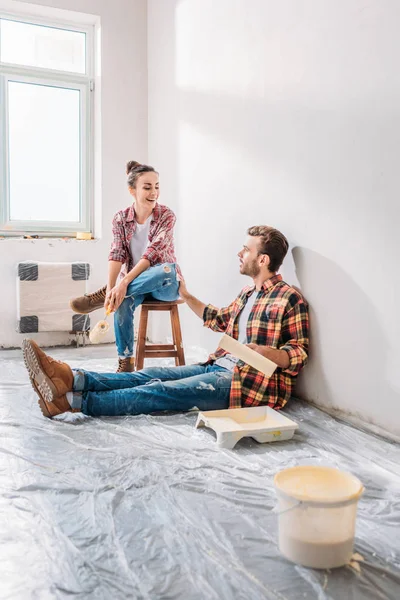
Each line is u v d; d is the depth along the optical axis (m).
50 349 3.63
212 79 3.03
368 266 2.04
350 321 2.13
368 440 1.96
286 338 2.31
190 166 3.32
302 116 2.34
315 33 2.25
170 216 2.88
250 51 2.68
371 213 2.01
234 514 1.44
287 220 2.47
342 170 2.14
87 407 2.12
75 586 1.13
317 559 1.20
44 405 2.11
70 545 1.28
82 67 3.84
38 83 3.68
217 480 1.63
